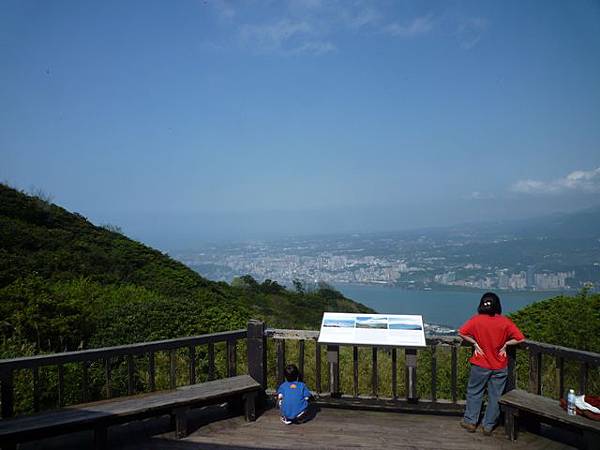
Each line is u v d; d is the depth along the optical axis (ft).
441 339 16.26
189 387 15.74
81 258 48.91
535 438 14.56
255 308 65.21
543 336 25.84
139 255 59.88
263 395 17.12
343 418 16.21
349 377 26.63
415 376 16.47
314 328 57.06
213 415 16.51
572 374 23.59
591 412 12.73
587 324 24.94
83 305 29.96
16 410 17.87
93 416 13.02
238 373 24.67
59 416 13.02
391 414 16.56
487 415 14.84
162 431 15.14
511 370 15.31
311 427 15.48
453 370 16.30
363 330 16.63
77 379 20.71
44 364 13.80
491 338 14.71
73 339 26.32
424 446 14.08
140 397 14.74
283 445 14.19
